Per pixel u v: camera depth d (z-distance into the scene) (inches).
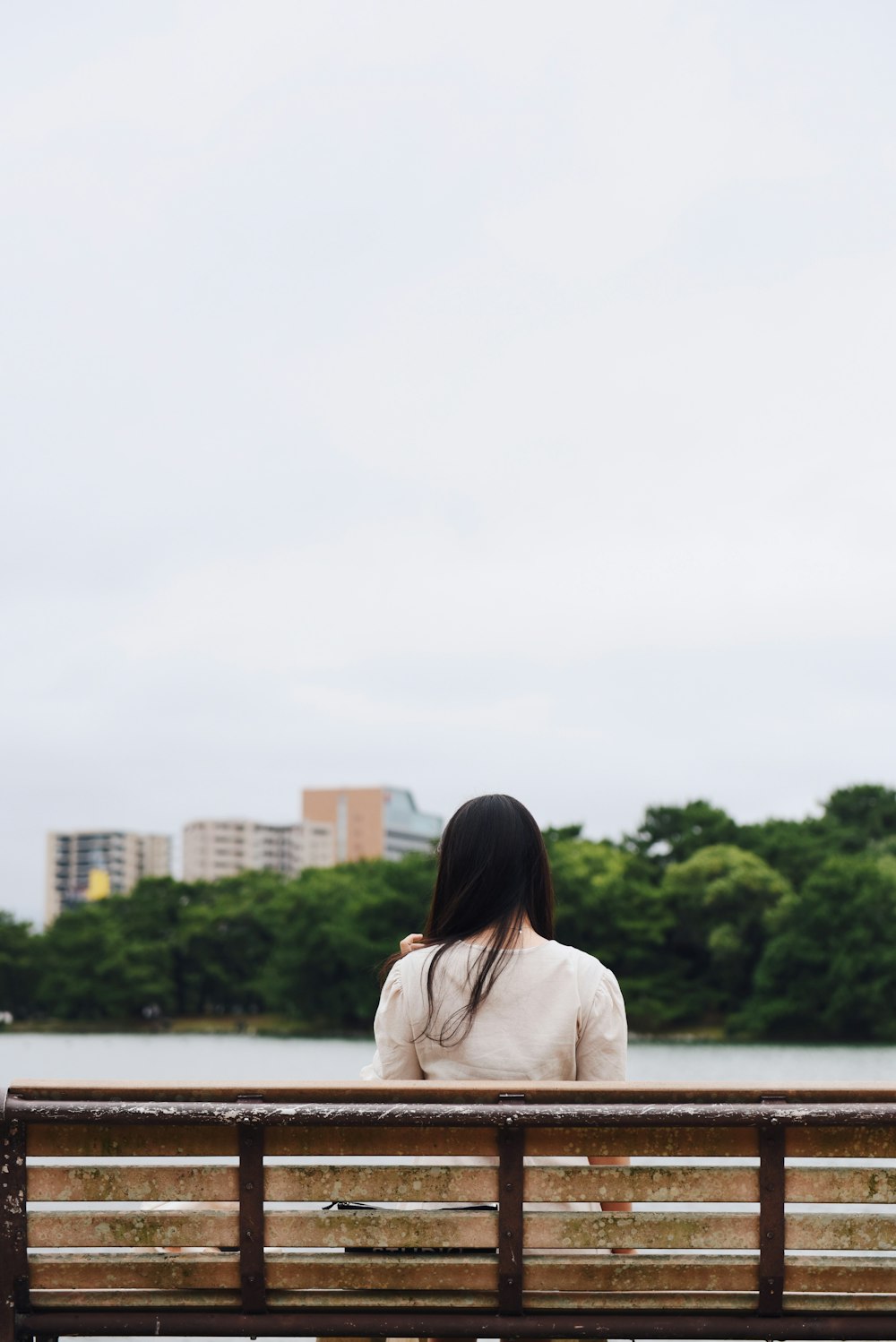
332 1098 117.6
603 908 3604.8
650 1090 116.9
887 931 3127.5
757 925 3496.6
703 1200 118.0
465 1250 121.0
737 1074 2252.7
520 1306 118.7
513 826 138.6
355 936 3838.6
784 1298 118.6
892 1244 117.9
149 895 4992.6
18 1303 119.6
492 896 136.1
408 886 3996.1
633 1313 119.2
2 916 5083.7
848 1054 2842.0
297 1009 4045.3
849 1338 118.3
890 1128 117.6
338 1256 119.3
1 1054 2957.7
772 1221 117.8
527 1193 118.3
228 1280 119.3
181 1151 118.6
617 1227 118.1
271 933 4776.1
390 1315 119.0
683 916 3646.7
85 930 4859.7
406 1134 118.3
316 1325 119.0
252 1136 118.0
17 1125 118.1
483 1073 130.8
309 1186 118.5
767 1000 3275.1
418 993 133.2
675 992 3535.9
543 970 132.4
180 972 4864.7
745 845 3941.9
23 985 4891.7
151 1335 119.6
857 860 3405.5
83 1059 2822.3
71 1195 118.7
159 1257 119.6
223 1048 3265.3
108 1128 118.6
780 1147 117.6
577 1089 117.2
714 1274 118.4
